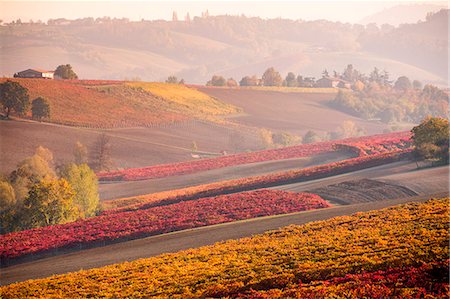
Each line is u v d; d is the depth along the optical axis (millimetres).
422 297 38062
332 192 93438
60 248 75750
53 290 51594
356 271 44156
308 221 69562
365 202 84188
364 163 115562
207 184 122312
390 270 42938
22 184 101562
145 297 45750
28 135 147375
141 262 58656
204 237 69750
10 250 73375
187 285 47250
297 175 112188
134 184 127625
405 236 52062
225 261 52406
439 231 51625
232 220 80250
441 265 42156
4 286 56250
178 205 92625
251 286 44656
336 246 51750
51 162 135000
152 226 80312
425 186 87625
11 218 89562
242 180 120125
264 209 83500
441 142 105750
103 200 112438
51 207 89438
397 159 116250
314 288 40656
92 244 76688
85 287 51438
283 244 56438
